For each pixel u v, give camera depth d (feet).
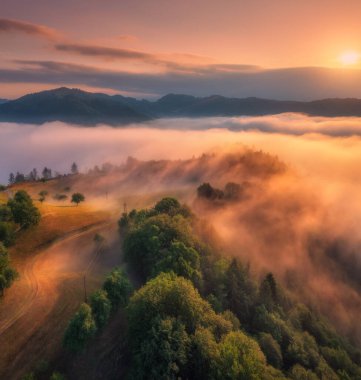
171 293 235.61
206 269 336.29
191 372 200.64
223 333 234.79
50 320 261.65
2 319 259.19
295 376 244.22
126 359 226.99
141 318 226.38
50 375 215.10
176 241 343.26
